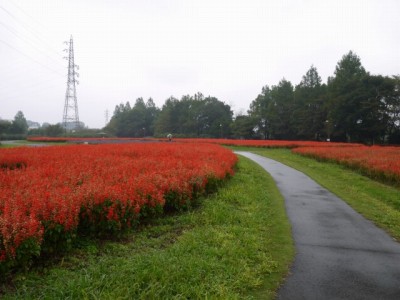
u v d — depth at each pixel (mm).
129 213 6582
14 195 6184
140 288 4398
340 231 7672
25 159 13844
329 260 5883
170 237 6656
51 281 4543
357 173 18297
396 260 5953
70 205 5633
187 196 8633
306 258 5945
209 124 99812
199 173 9750
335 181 15461
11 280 4590
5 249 4414
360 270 5473
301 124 70125
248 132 81375
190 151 19172
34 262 5164
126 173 9391
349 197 11602
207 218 7898
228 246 6059
